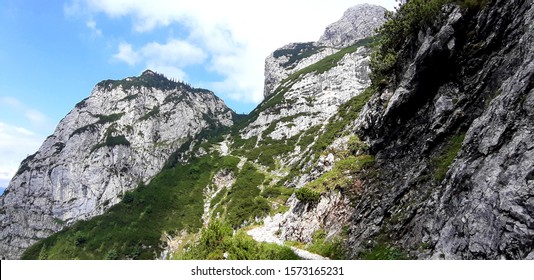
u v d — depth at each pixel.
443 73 24.75
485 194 14.75
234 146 130.75
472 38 23.42
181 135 186.38
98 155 164.88
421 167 22.62
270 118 136.38
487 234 14.01
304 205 31.47
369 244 21.59
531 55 16.58
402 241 19.38
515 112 15.76
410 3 29.08
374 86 34.75
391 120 28.16
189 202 99.00
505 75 19.97
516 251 12.86
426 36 26.12
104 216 95.62
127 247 81.06
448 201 17.17
